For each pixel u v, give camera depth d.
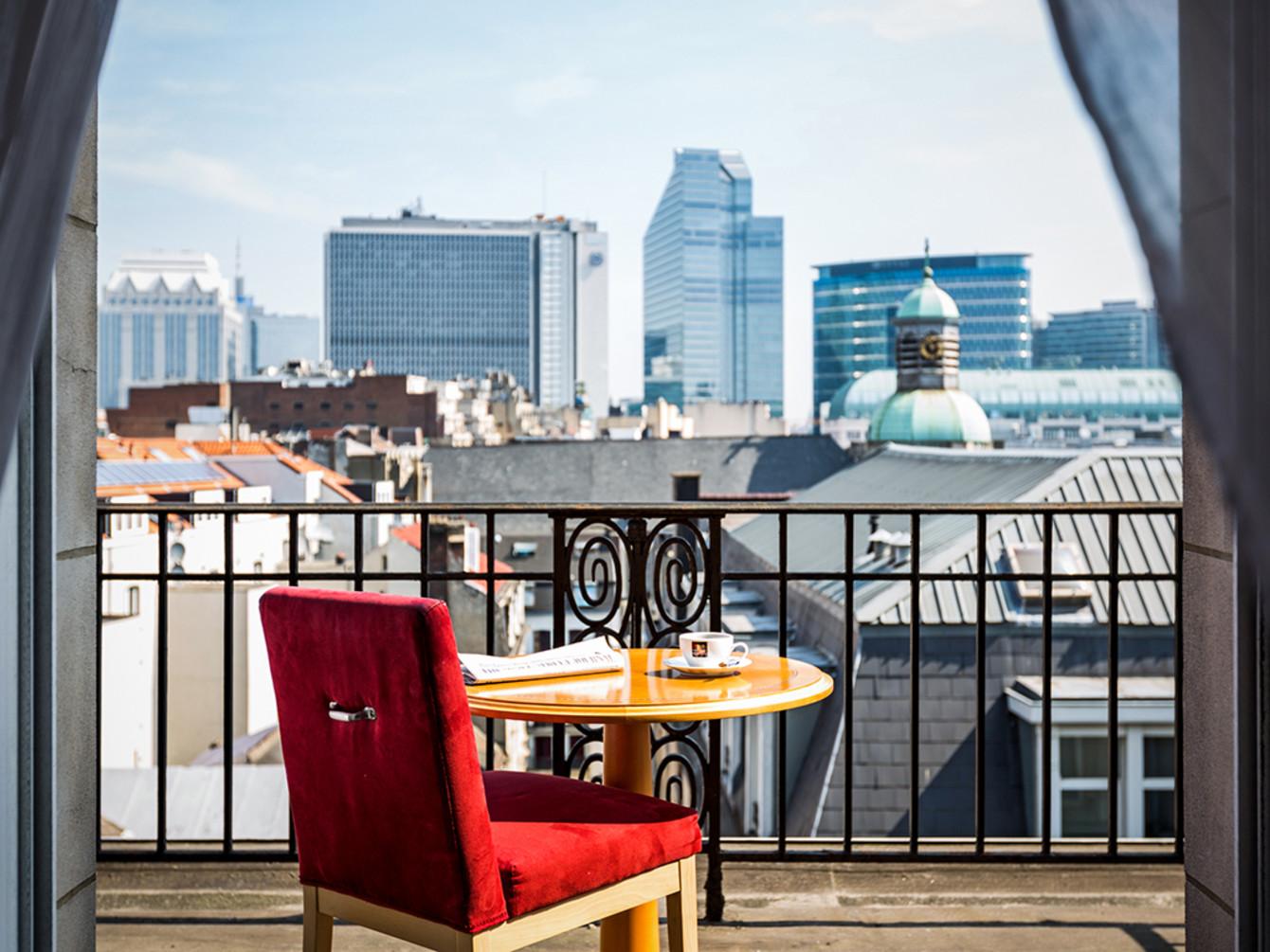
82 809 2.29
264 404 76.19
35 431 2.10
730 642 2.72
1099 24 1.49
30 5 1.47
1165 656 20.42
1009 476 31.95
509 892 2.14
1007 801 19.09
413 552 25.84
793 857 3.49
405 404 76.56
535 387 141.50
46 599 2.11
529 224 141.38
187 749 20.16
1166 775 17.86
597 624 3.35
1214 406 1.43
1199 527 2.28
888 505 3.44
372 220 136.12
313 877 2.29
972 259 127.31
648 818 2.39
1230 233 1.45
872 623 21.02
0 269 1.47
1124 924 3.22
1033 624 20.73
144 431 75.00
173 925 3.21
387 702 2.09
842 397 110.25
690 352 162.50
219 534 23.53
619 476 63.69
